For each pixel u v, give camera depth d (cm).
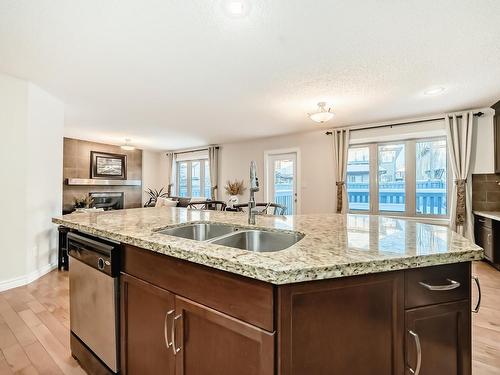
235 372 91
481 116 405
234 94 346
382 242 114
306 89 328
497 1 171
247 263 83
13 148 296
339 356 86
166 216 215
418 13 184
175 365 110
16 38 217
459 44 225
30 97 310
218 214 233
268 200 636
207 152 761
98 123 502
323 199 550
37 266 326
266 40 220
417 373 91
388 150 504
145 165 849
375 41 221
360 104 385
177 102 379
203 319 100
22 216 303
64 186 656
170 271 112
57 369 166
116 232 137
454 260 97
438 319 99
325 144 547
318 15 187
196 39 218
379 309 91
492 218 345
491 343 194
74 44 226
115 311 140
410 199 481
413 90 330
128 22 196
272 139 627
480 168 406
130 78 297
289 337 81
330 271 81
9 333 206
